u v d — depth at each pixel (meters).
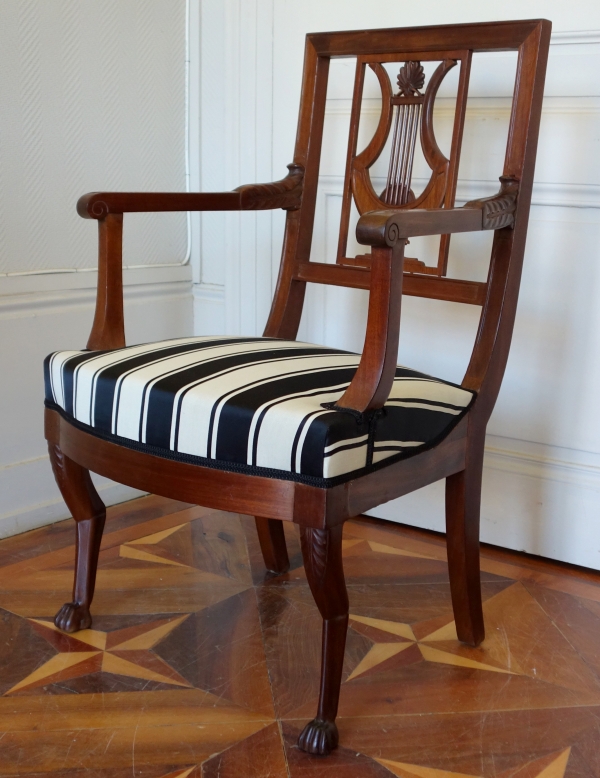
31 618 1.39
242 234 1.94
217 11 1.90
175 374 1.10
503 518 1.73
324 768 1.06
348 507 1.00
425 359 1.77
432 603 1.50
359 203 1.42
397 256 0.98
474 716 1.17
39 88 1.67
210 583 1.54
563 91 1.53
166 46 1.91
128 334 1.95
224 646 1.33
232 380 1.07
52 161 1.72
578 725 1.16
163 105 1.93
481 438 1.25
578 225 1.56
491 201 1.17
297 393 1.04
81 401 1.16
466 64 1.30
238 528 1.80
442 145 1.67
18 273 1.69
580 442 1.63
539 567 1.67
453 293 1.29
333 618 1.05
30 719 1.13
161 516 1.85
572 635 1.40
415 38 1.35
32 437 1.77
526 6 1.55
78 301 1.81
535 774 1.06
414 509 1.83
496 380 1.25
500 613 1.47
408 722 1.15
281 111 1.85
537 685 1.25
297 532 1.80
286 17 1.80
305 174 1.46
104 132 1.82
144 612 1.42
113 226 1.27
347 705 1.19
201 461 1.03
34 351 1.74
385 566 1.64
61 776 1.03
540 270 1.61
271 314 1.48
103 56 1.78
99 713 1.15
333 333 1.87
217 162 1.99
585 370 1.60
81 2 1.72
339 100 1.77
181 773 1.04
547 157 1.56
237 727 1.13
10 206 1.66
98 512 1.33
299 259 1.47
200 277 2.07
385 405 1.03
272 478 0.99
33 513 1.77
